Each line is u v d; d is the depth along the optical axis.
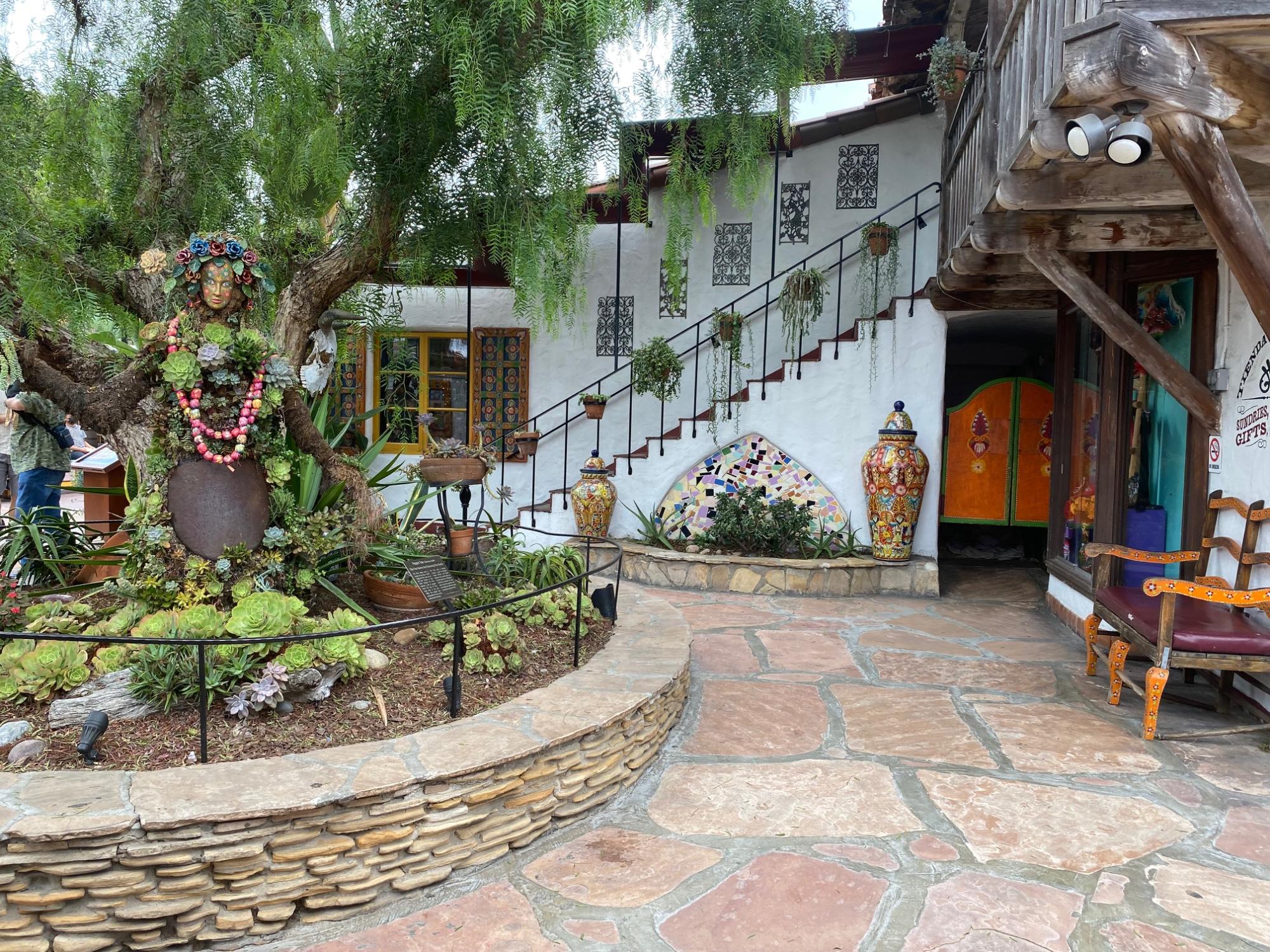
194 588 3.32
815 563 6.89
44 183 3.81
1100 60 2.67
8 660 3.08
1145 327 5.46
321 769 2.57
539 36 3.37
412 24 3.61
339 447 6.34
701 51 4.18
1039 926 2.42
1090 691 4.59
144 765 2.64
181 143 4.09
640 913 2.48
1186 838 2.96
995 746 3.79
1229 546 4.34
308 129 3.79
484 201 3.88
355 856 2.47
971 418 8.39
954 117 6.59
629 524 7.78
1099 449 5.61
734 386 8.38
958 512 8.43
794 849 2.86
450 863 2.65
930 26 7.21
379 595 4.18
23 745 2.67
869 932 2.38
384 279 4.71
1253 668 3.79
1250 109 2.76
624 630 4.47
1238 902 2.56
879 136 8.09
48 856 2.16
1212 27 2.61
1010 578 7.89
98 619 3.58
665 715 3.71
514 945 2.33
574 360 8.68
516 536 7.77
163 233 4.25
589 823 3.05
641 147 4.30
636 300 8.58
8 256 3.31
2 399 5.53
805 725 4.02
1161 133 2.89
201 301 3.31
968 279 6.43
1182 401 4.70
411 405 8.97
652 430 8.58
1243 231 2.89
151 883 2.24
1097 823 3.06
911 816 3.10
